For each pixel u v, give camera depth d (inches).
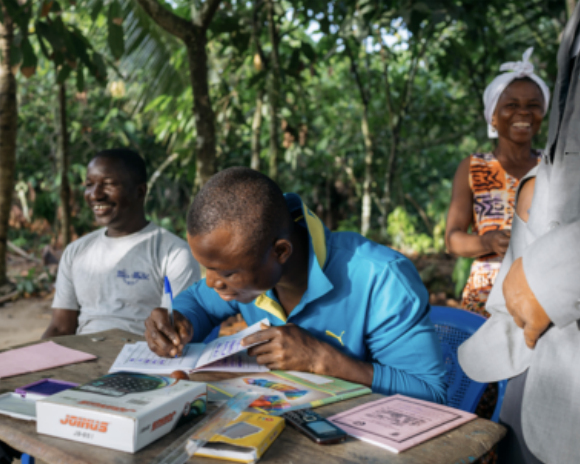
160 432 40.5
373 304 57.3
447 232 91.3
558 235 44.0
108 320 92.6
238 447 38.3
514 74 87.3
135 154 95.7
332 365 54.9
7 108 196.1
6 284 232.4
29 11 133.1
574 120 46.1
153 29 197.5
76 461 37.1
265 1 171.2
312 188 398.0
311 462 38.0
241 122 228.2
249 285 50.2
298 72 189.0
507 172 89.7
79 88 151.3
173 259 93.4
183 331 61.9
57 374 56.8
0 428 42.3
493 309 55.6
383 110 312.0
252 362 58.9
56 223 362.6
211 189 48.6
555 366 46.6
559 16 192.4
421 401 49.4
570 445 44.8
